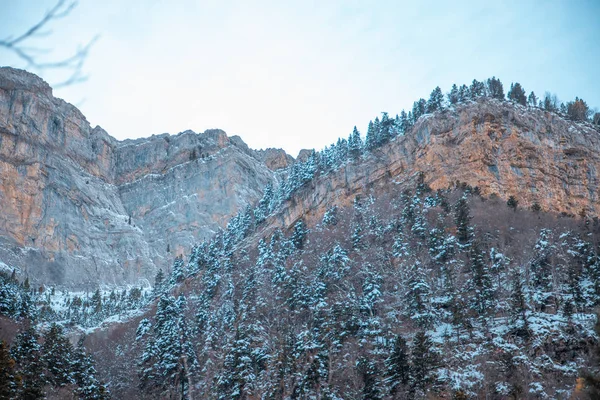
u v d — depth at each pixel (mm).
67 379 68938
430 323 73562
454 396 50875
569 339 62906
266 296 93625
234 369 70562
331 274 89812
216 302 104312
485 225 94938
